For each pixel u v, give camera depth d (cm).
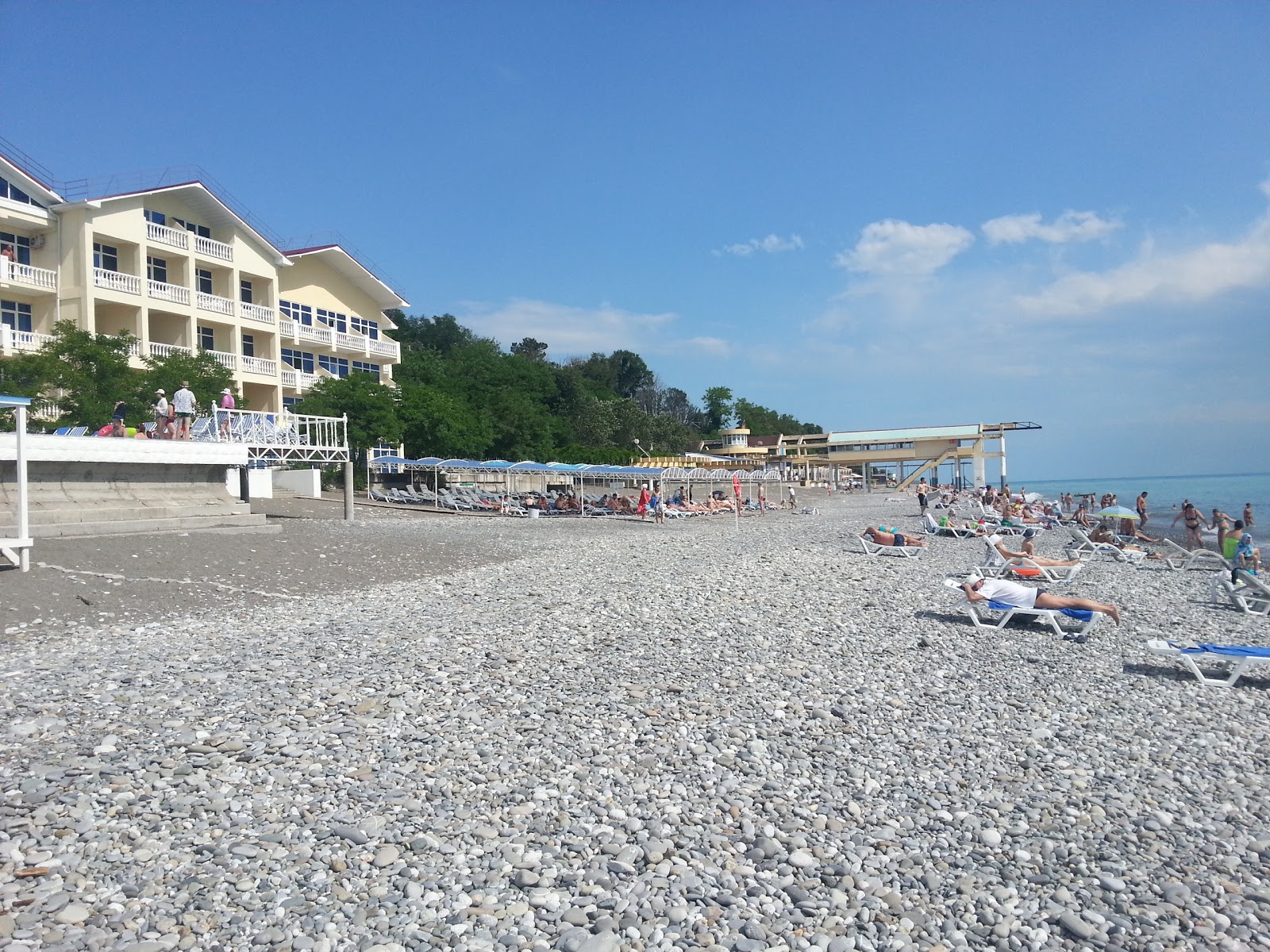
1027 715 846
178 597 1385
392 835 540
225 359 4275
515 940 430
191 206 4316
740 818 592
